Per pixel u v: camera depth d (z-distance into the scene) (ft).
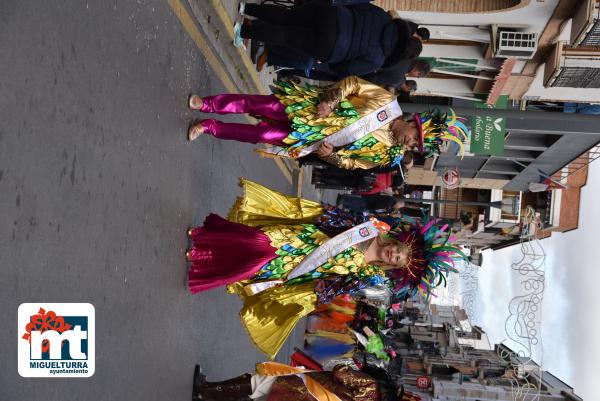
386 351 32.78
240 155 22.17
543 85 31.68
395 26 16.76
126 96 11.89
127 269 11.82
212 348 17.87
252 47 23.11
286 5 22.93
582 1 25.43
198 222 16.72
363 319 33.96
